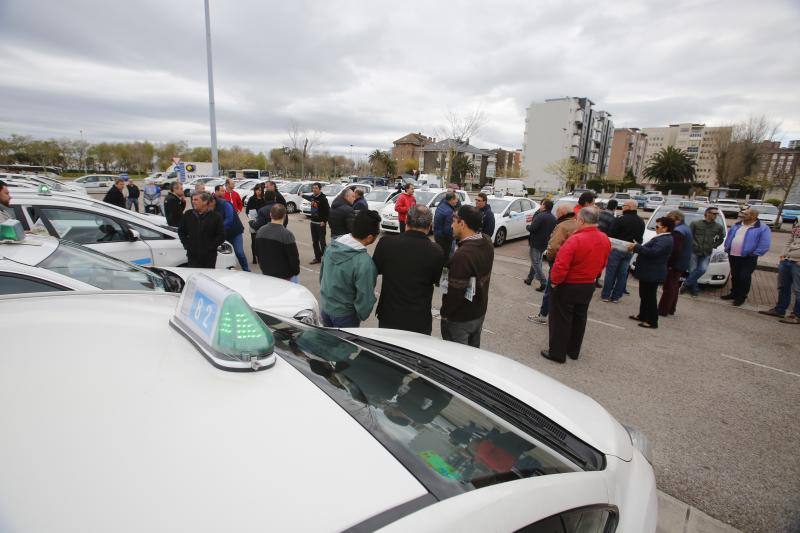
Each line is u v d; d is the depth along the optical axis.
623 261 6.30
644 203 34.75
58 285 2.36
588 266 3.86
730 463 2.72
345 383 1.20
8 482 0.63
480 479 0.95
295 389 1.03
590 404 1.76
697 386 3.77
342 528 0.67
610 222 6.82
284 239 4.36
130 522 0.60
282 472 0.75
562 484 1.08
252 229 7.85
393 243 2.84
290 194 17.53
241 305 1.04
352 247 2.73
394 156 93.94
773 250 13.85
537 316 5.46
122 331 1.12
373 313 5.35
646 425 3.12
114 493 0.64
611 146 91.69
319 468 0.79
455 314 3.11
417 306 2.86
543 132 73.12
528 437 1.29
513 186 44.72
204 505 0.65
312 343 1.54
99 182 29.14
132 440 0.74
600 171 88.00
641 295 5.30
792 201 40.72
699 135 99.44
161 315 1.31
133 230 4.42
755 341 4.99
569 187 61.12
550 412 1.56
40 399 0.80
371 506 0.73
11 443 0.70
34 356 0.94
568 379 3.80
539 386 1.79
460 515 0.79
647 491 1.42
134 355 1.00
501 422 1.32
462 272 2.97
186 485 0.68
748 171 40.00
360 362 1.43
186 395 0.89
